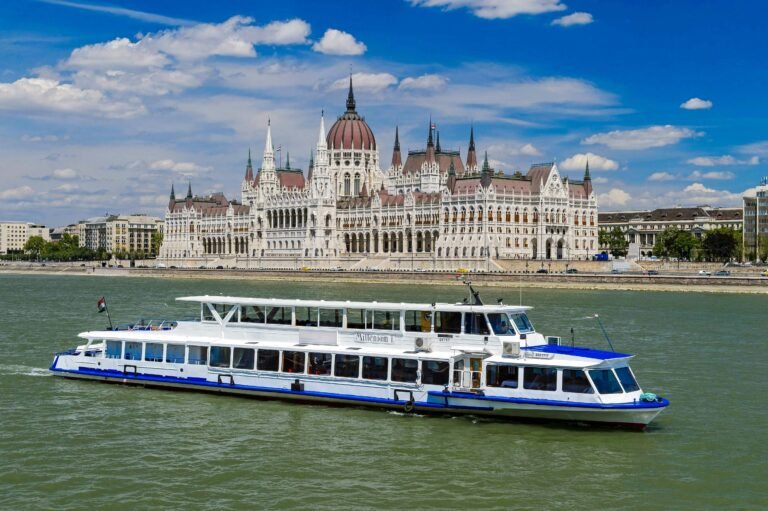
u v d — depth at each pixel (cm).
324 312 6444
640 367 7731
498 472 4622
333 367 6019
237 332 6606
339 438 5228
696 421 5650
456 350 5941
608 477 4553
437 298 16838
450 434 5309
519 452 4953
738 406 6091
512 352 5666
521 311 6156
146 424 5547
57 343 9269
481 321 5941
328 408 5934
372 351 5978
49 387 6600
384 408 5881
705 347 9081
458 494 4300
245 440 5188
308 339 6331
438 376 5772
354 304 6228
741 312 13350
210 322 6700
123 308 14562
